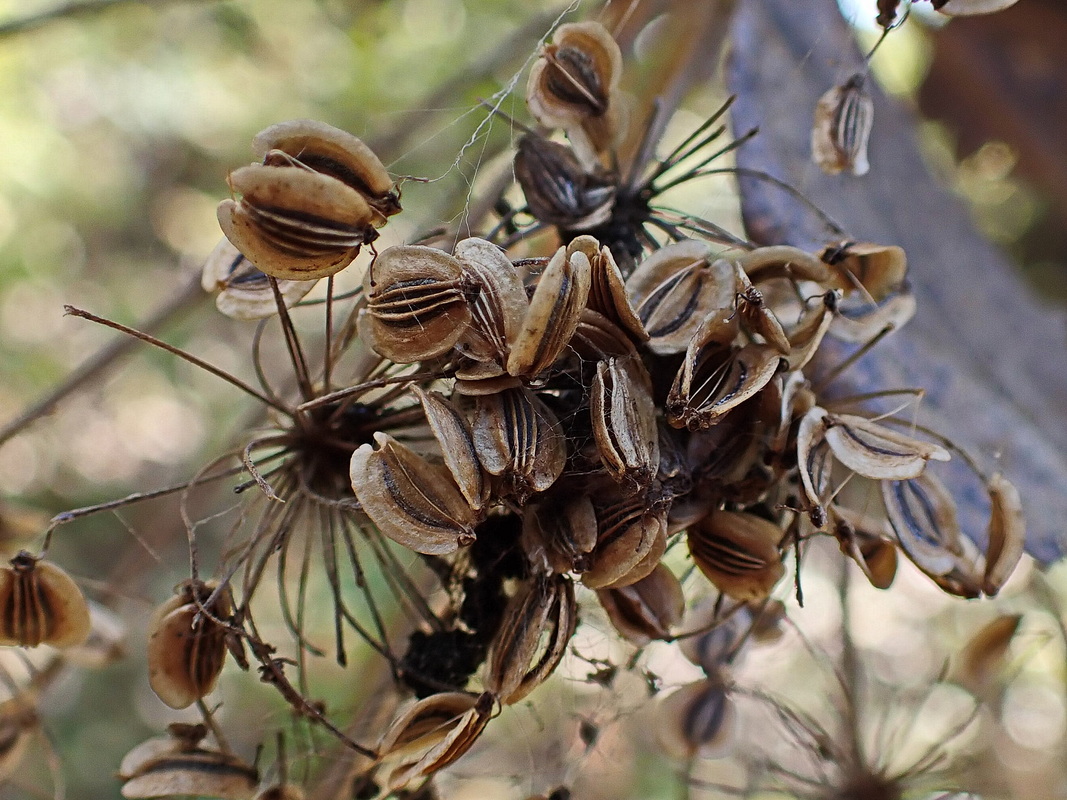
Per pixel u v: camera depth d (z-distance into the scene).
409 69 0.20
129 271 0.24
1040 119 0.17
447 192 0.12
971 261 0.12
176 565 0.20
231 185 0.07
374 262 0.07
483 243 0.07
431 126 0.16
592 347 0.07
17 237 0.23
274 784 0.08
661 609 0.07
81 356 0.23
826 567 0.15
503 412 0.07
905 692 0.12
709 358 0.07
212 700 0.17
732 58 0.10
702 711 0.09
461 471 0.07
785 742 0.11
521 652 0.07
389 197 0.07
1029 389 0.12
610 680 0.08
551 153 0.08
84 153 0.23
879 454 0.07
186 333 0.23
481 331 0.07
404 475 0.07
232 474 0.08
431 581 0.09
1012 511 0.08
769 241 0.09
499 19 0.20
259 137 0.07
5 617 0.08
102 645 0.10
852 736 0.10
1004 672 0.12
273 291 0.08
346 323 0.08
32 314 0.23
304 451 0.08
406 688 0.08
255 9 0.22
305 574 0.08
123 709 0.21
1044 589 0.12
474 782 0.12
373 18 0.21
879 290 0.08
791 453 0.07
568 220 0.08
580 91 0.08
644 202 0.08
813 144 0.08
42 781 0.19
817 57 0.10
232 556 0.08
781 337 0.07
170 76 0.23
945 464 0.09
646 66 0.12
